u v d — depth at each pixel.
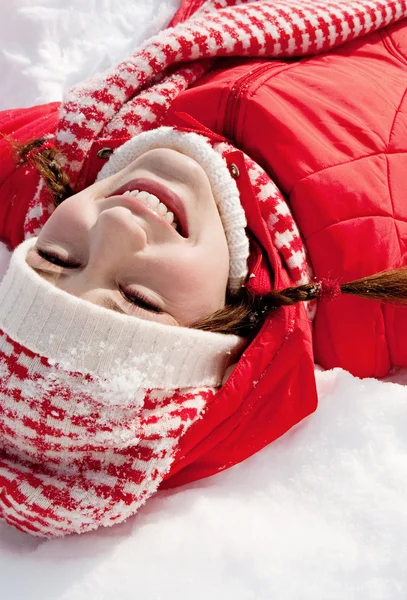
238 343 0.93
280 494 0.91
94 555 0.86
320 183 0.98
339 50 1.17
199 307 0.87
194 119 0.98
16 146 1.07
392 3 1.18
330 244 0.98
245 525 0.87
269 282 0.92
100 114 1.06
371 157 1.02
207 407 0.88
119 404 0.79
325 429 0.95
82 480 0.85
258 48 1.10
